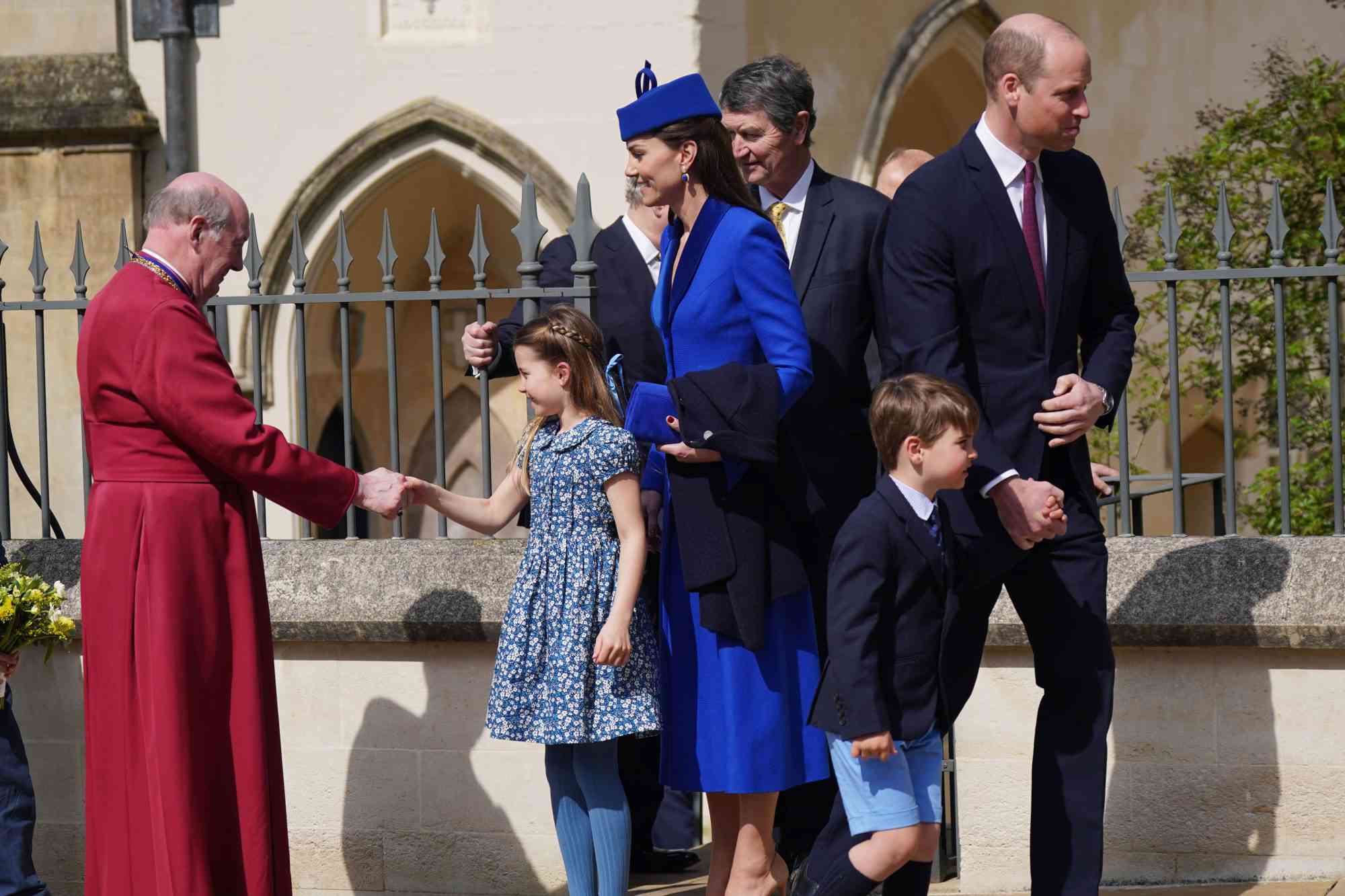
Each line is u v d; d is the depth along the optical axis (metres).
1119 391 16.53
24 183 47.41
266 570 19.95
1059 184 16.23
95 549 16.27
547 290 19.31
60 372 46.41
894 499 14.86
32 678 20.64
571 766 16.91
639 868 20.62
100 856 16.38
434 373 19.34
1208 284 40.50
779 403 15.20
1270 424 41.34
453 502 17.53
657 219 18.97
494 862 19.69
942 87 52.19
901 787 14.93
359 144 46.09
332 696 20.00
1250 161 40.41
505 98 45.00
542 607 16.48
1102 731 16.05
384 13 46.00
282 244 46.78
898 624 14.87
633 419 16.06
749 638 15.41
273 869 16.42
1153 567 18.70
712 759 15.71
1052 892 15.98
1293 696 18.61
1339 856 18.55
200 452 16.06
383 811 19.91
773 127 17.23
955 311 15.99
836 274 17.22
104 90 46.97
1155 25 56.66
